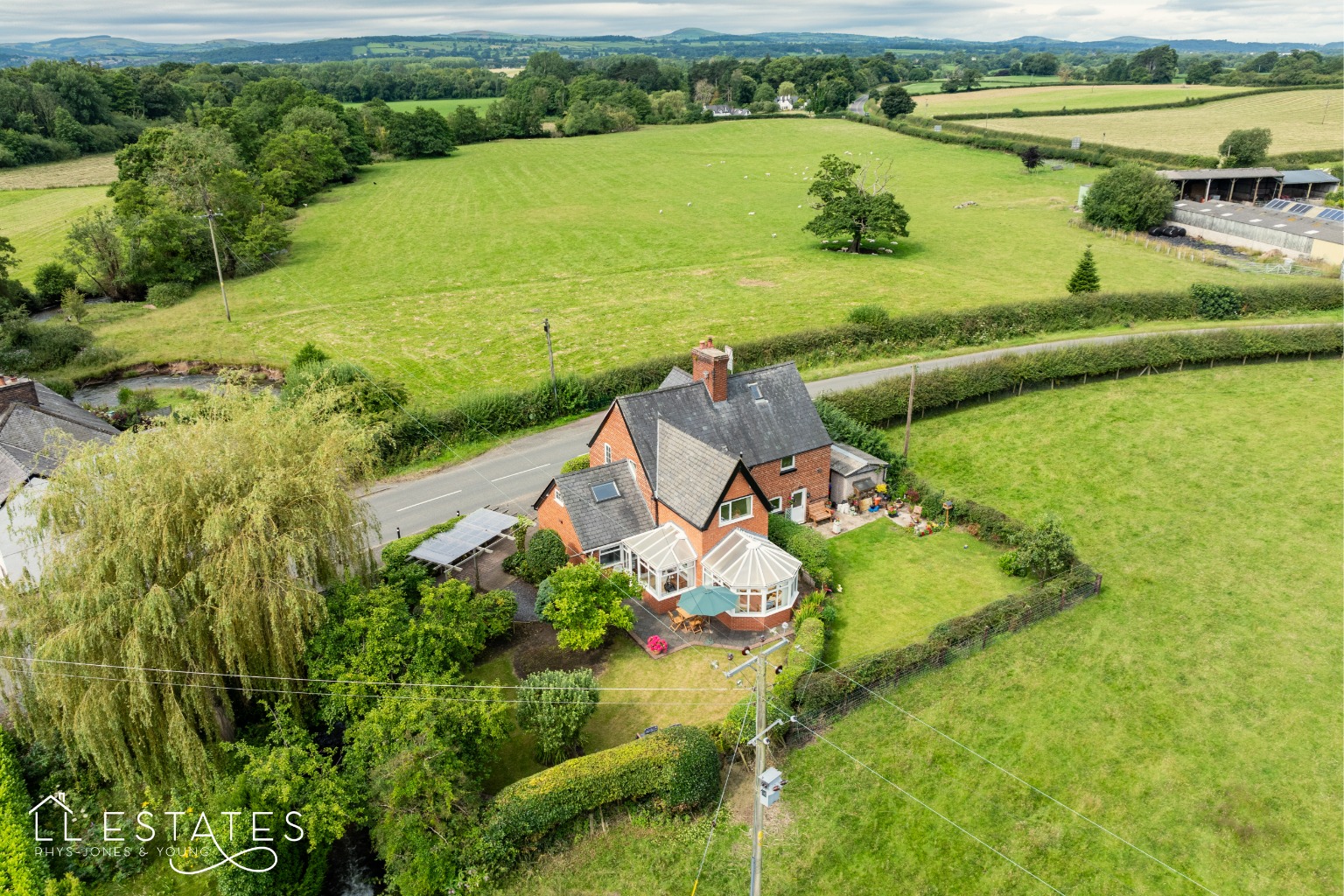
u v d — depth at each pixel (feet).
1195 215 354.13
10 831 88.69
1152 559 142.51
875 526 155.12
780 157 571.28
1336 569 138.21
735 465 124.47
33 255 354.13
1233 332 221.87
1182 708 109.40
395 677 98.22
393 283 321.73
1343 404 199.82
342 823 86.28
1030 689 113.09
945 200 435.53
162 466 94.32
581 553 131.95
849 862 90.12
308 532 98.84
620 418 141.59
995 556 144.46
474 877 87.25
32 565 125.29
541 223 408.87
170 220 312.91
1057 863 89.56
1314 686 112.88
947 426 193.98
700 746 95.55
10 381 163.73
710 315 272.92
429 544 132.87
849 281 305.32
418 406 201.67
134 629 87.10
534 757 103.04
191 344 263.08
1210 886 86.79
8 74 590.55
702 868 89.61
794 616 124.88
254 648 95.91
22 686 91.25
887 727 106.93
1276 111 611.47
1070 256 330.34
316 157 486.79
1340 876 87.04
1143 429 190.39
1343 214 323.57
